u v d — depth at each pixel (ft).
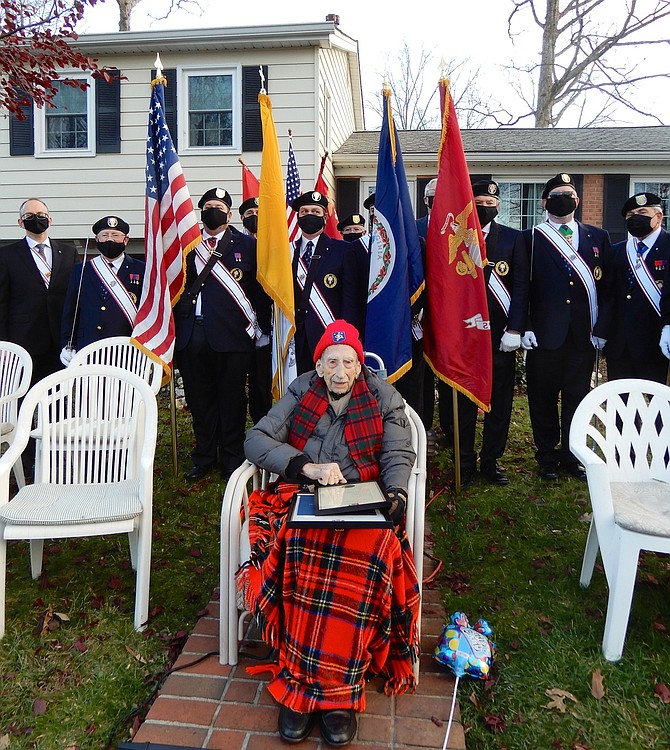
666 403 9.42
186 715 6.75
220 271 13.30
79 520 8.15
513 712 7.09
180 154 29.66
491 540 11.24
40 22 13.96
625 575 7.68
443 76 11.78
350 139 39.37
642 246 12.96
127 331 14.46
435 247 12.03
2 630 8.43
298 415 8.19
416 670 7.29
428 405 16.42
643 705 7.16
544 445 13.69
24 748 6.66
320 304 12.68
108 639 8.50
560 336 12.75
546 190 13.05
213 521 12.16
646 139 35.50
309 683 6.45
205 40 28.04
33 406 9.29
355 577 6.62
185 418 19.63
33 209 15.01
